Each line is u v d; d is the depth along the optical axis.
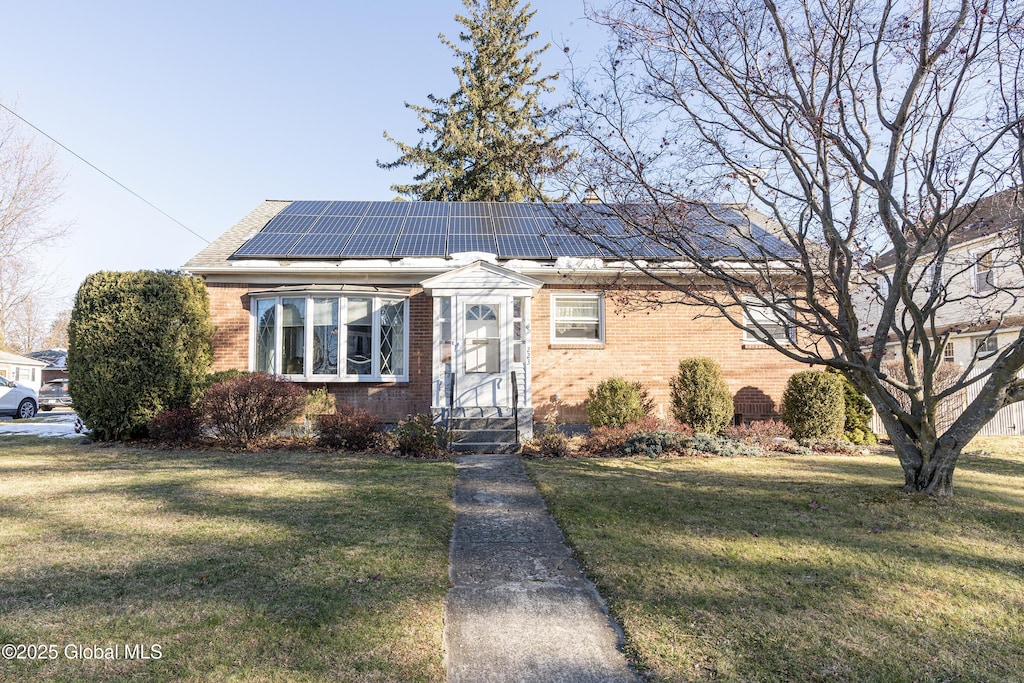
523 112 24.00
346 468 8.75
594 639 3.56
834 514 6.16
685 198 7.00
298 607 3.74
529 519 6.18
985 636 3.51
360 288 12.89
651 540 5.28
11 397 20.08
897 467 9.27
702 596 4.05
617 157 6.91
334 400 12.14
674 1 6.52
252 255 13.02
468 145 24.86
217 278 13.01
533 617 3.86
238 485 7.36
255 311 13.09
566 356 13.31
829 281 8.15
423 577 4.35
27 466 8.73
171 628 3.44
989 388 6.36
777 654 3.28
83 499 6.52
